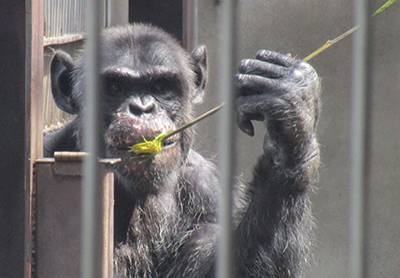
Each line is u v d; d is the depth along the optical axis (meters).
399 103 12.95
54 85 8.76
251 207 7.57
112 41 8.16
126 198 8.09
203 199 9.03
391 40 12.96
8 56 5.40
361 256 3.78
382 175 13.07
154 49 8.18
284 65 6.62
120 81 7.82
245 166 13.72
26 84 5.40
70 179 5.47
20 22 5.37
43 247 5.56
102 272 5.17
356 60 3.75
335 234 13.41
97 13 4.01
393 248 12.95
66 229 5.51
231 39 3.88
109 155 7.43
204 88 9.41
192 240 8.55
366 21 3.72
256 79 6.45
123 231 8.12
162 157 7.50
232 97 3.92
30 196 5.46
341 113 13.44
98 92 4.10
